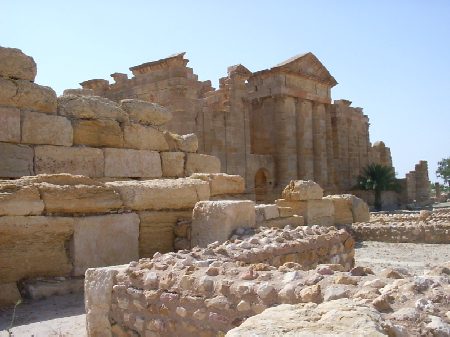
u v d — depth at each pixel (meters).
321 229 9.95
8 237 8.51
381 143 60.66
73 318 7.32
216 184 12.53
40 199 8.95
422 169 61.12
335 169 50.78
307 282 4.93
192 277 5.54
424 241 17.58
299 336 3.35
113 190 9.91
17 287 8.59
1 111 11.83
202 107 34.56
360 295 4.41
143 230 10.27
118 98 37.25
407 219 21.62
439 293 4.26
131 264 6.51
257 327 3.66
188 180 11.56
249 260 7.08
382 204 53.62
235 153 36.72
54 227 8.98
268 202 41.34
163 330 5.63
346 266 10.01
